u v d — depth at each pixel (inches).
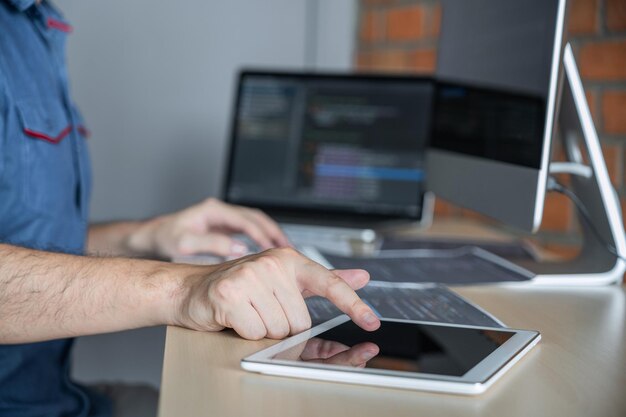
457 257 53.9
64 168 47.8
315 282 32.3
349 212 71.4
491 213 48.0
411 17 85.2
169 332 32.3
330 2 95.0
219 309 31.1
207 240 51.8
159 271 34.4
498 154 47.3
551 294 43.0
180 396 24.7
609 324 36.3
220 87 95.5
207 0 94.3
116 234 56.3
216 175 96.3
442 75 62.1
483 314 37.0
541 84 41.6
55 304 33.9
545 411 24.2
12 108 43.2
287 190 72.8
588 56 60.6
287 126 73.4
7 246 36.1
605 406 24.8
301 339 30.2
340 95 72.7
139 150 94.9
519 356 29.8
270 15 95.4
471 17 56.1
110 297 33.7
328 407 23.9
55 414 45.8
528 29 44.2
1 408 43.7
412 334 31.3
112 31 93.0
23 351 44.3
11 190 43.6
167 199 95.8
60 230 46.9
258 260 32.2
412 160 70.6
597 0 59.5
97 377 95.3
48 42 50.1
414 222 70.4
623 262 45.3
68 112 51.2
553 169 45.2
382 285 43.3
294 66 96.4
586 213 46.3
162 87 94.6
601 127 59.7
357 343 29.7
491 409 24.2
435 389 25.5
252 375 26.9
